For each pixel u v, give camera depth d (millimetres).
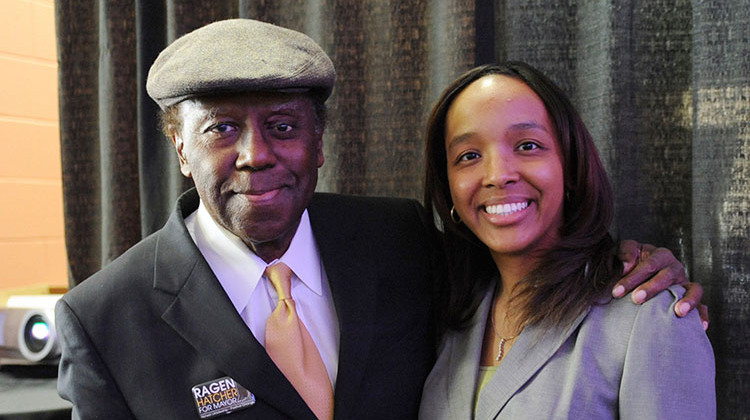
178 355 932
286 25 1512
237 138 906
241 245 1018
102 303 957
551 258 992
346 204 1169
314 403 944
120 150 1603
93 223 1689
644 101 1349
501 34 1419
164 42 1578
